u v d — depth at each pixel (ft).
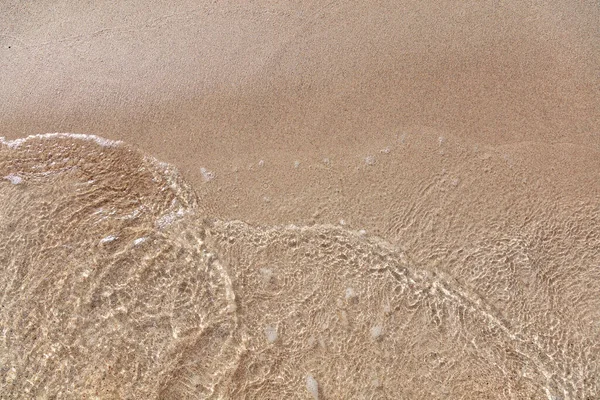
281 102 7.52
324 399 6.14
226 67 7.82
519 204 6.77
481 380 6.14
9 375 6.37
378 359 6.26
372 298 6.50
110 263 6.79
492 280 6.47
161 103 7.63
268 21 8.12
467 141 7.12
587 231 6.62
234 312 6.53
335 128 7.32
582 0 7.89
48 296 6.68
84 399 6.26
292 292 6.60
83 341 6.50
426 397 6.11
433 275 6.56
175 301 6.63
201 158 7.29
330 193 6.99
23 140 7.47
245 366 6.31
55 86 7.83
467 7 7.95
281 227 6.87
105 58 8.03
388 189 6.95
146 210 7.05
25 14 8.50
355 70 7.63
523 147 7.06
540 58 7.52
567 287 6.42
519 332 6.27
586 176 6.86
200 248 6.83
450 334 6.32
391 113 7.34
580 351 6.16
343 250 6.73
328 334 6.39
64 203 7.07
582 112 7.18
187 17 8.28
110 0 8.52
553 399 5.98
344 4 8.13
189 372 6.34
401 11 8.01
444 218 6.77
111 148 7.38
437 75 7.51
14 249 6.88
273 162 7.21
